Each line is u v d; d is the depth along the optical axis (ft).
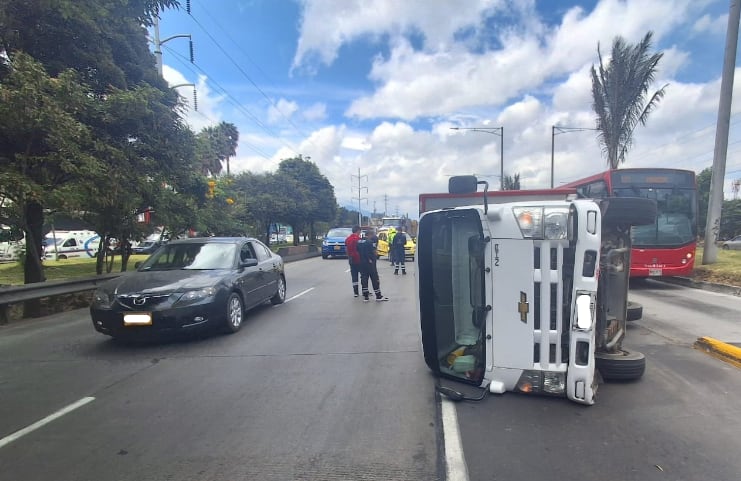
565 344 14.01
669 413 13.47
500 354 14.53
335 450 11.66
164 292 22.16
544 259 13.76
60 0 31.60
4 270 69.36
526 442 11.81
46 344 23.67
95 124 36.58
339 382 16.75
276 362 19.44
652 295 36.86
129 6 36.14
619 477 10.19
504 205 14.40
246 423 13.37
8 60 33.27
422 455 11.34
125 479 10.53
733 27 46.80
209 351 21.43
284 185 140.15
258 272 29.53
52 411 14.56
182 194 47.78
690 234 41.45
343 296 38.86
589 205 13.33
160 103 40.06
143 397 15.65
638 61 66.39
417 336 23.72
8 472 10.90
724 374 16.92
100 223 41.73
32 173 34.22
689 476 10.21
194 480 10.44
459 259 16.28
